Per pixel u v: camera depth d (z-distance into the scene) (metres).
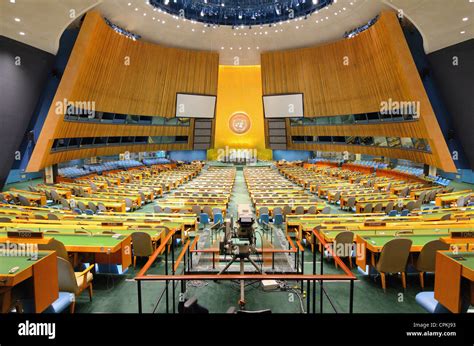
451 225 7.70
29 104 18.55
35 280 4.04
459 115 19.20
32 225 7.95
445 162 18.78
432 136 18.98
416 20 15.93
